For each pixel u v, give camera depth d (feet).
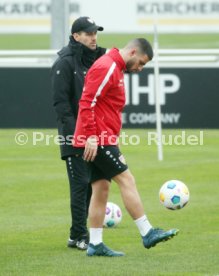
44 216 106.01
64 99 87.45
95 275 75.92
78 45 87.86
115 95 81.97
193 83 197.36
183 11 418.31
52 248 88.22
